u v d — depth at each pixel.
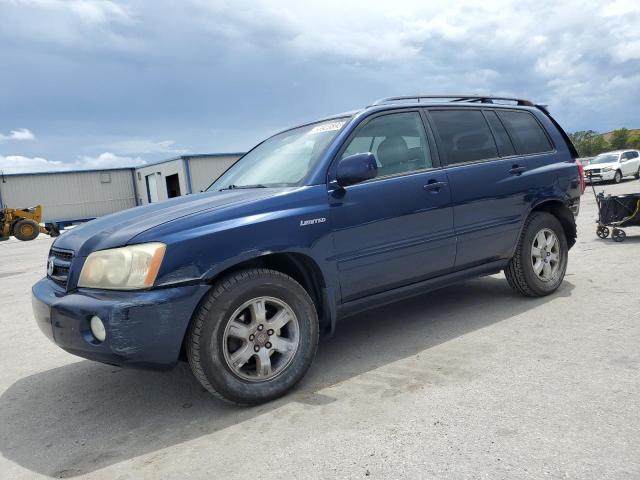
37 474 2.36
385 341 3.75
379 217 3.36
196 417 2.80
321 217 3.10
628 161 26.03
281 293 2.91
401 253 3.49
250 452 2.34
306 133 3.85
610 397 2.54
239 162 4.42
